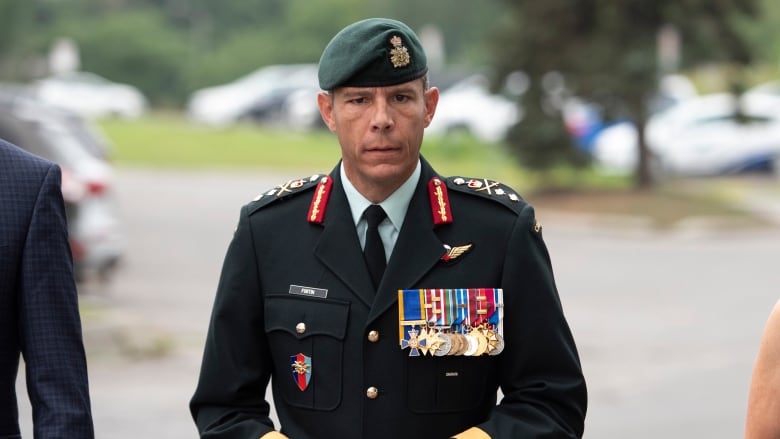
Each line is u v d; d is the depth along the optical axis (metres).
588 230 39.91
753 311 25.12
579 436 7.08
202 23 143.12
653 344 21.50
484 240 7.06
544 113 45.62
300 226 7.19
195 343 21.05
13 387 6.82
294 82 88.06
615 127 53.94
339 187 7.20
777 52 99.38
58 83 86.50
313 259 7.10
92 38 121.38
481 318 6.95
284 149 64.06
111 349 20.02
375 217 7.08
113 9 138.75
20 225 6.72
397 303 6.95
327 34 130.75
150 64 121.88
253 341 7.21
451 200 7.17
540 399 6.96
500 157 53.38
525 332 6.99
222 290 7.23
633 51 43.69
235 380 7.15
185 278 28.41
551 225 40.84
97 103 85.31
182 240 34.88
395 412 6.89
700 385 18.36
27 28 120.94
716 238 38.44
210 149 62.66
